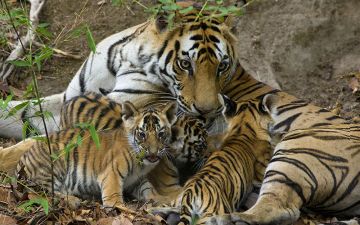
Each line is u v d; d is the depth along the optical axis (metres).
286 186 9.86
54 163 10.50
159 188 10.91
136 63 11.97
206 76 11.33
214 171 9.97
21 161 10.78
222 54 11.47
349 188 10.24
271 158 10.55
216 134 11.19
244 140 10.82
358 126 11.18
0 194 9.86
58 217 9.31
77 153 10.49
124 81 12.05
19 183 10.04
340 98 14.28
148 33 11.87
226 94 12.09
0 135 13.16
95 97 11.56
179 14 11.57
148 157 10.28
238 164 10.34
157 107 11.05
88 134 10.57
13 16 9.70
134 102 11.89
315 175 10.09
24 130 9.66
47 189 10.36
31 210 9.43
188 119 11.05
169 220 9.72
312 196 10.02
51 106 12.94
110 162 10.35
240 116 11.18
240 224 9.30
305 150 10.29
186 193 9.58
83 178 10.48
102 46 12.62
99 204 10.12
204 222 9.26
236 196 10.16
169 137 10.52
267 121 11.09
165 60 11.59
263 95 11.93
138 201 10.49
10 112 9.76
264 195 9.77
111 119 11.19
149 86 11.89
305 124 11.48
